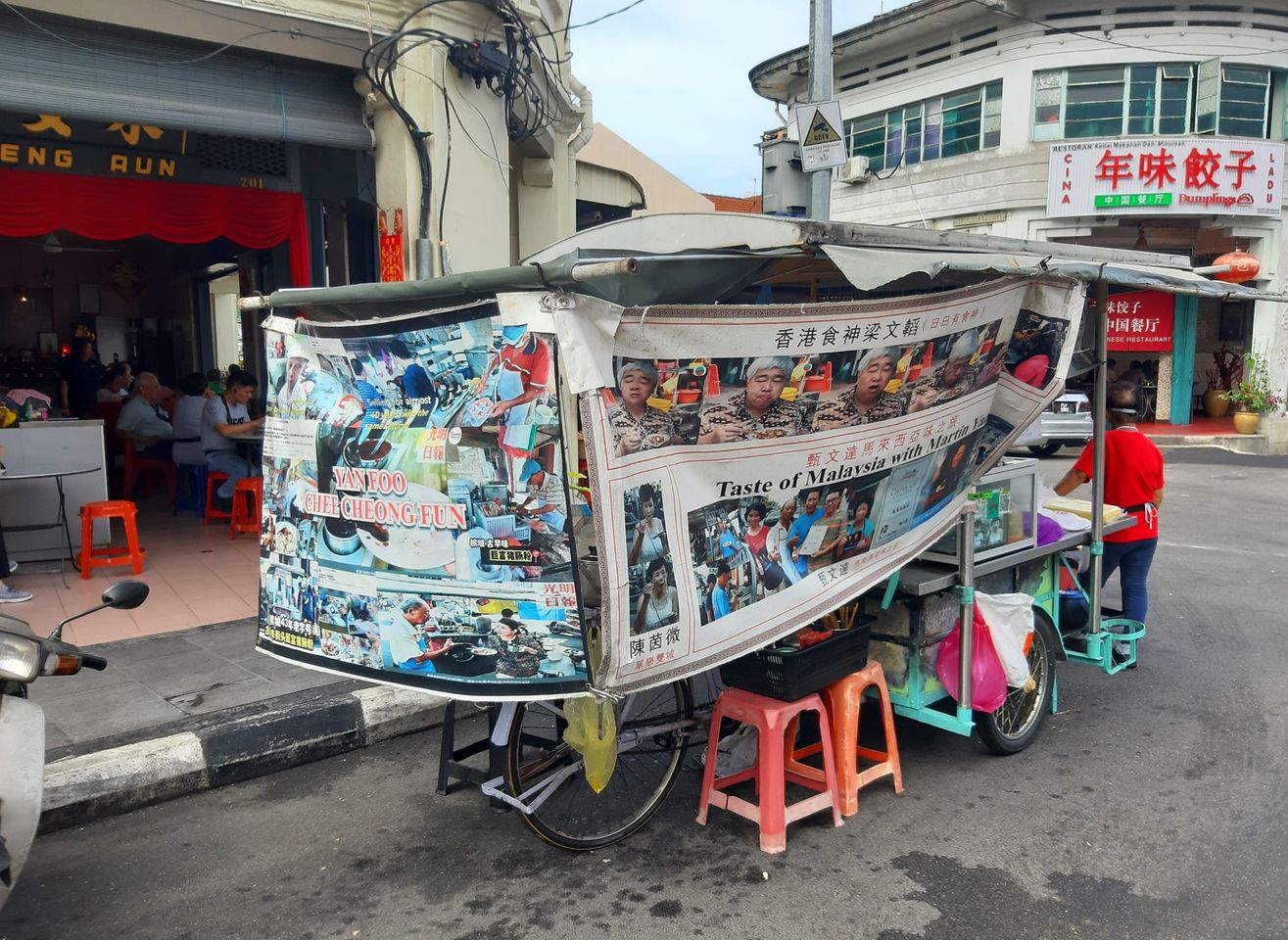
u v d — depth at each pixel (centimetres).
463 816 402
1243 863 352
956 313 361
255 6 674
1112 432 562
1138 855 359
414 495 306
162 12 667
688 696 395
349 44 736
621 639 284
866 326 329
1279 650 611
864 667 401
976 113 2012
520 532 287
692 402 294
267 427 353
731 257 304
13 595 648
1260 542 940
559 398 274
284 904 335
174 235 808
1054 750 459
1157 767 439
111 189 774
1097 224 1930
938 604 427
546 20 1002
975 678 415
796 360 313
